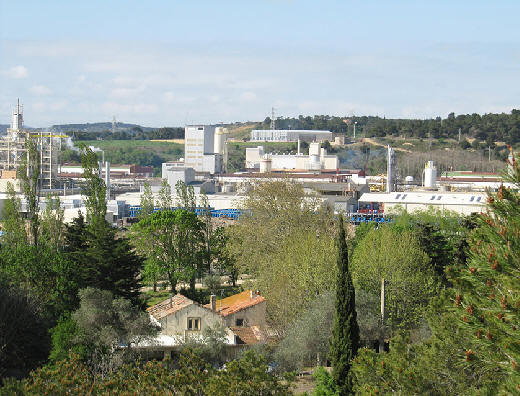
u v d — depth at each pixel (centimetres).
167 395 4891
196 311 8775
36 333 7506
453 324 4591
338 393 6222
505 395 3186
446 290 4897
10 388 4912
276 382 5209
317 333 7756
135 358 7544
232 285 13738
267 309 9331
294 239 10881
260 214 12338
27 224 12488
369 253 9600
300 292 8988
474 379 4453
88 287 8325
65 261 9294
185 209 14925
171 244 12888
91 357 7156
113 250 9469
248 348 7956
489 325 3341
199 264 13250
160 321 8694
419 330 8019
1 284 7938
